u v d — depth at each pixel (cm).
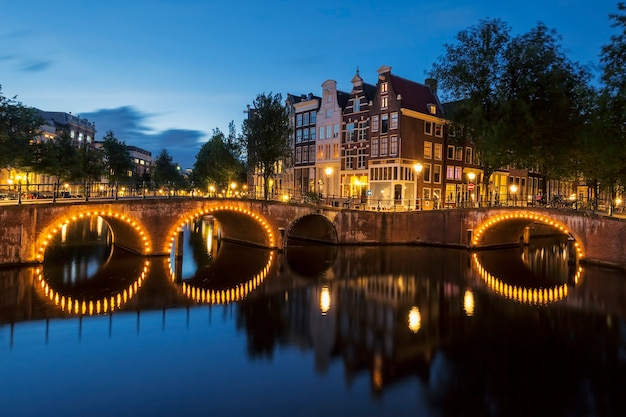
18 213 2419
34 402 1061
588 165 3086
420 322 1741
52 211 2520
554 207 3159
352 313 1855
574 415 1045
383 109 4459
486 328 1675
